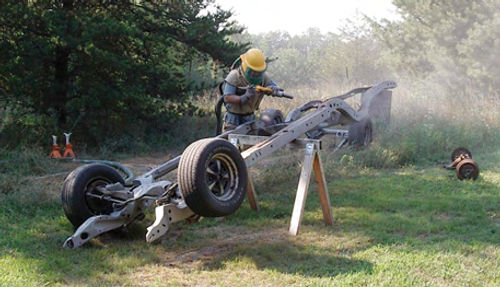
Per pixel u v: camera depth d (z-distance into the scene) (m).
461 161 8.59
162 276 4.78
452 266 4.89
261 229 6.21
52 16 10.90
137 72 12.27
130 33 11.45
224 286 4.52
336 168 9.29
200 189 4.73
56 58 11.85
